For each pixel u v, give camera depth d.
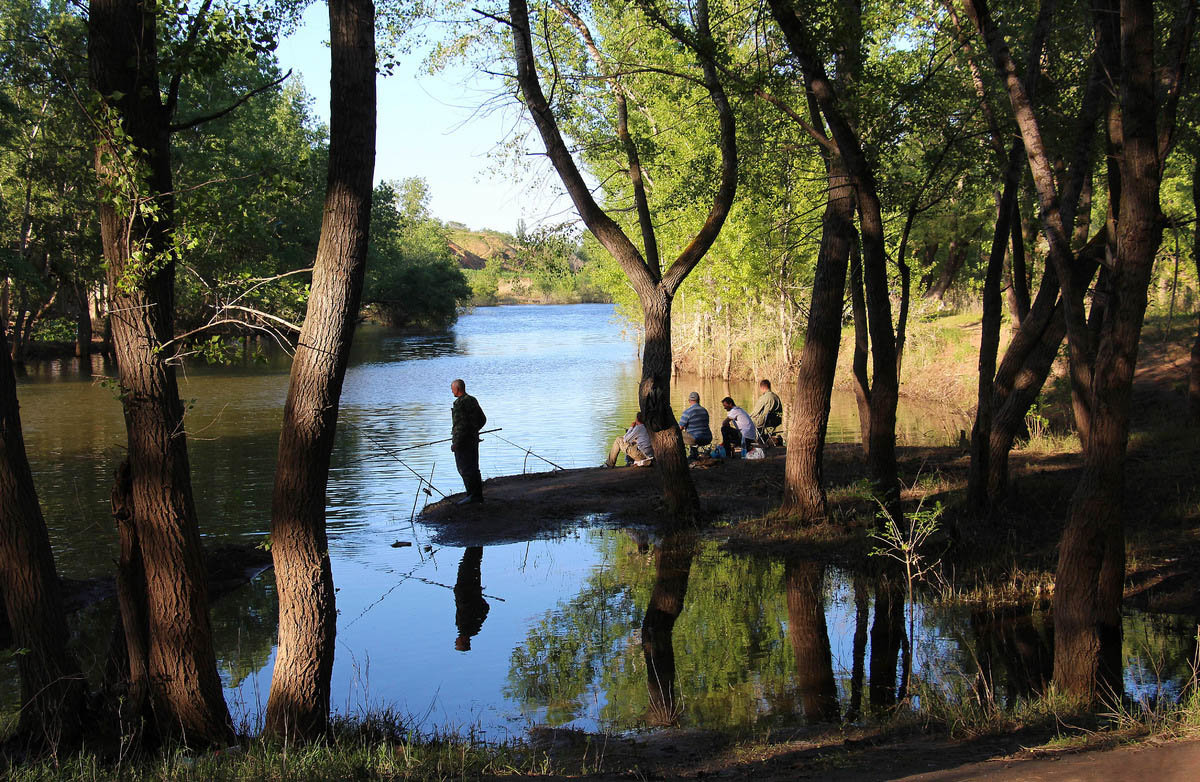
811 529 13.26
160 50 7.71
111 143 6.13
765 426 21.19
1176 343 25.80
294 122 59.25
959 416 26.55
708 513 14.84
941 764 5.33
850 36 11.08
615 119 15.75
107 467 19.67
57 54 7.02
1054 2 11.52
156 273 6.41
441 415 28.84
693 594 10.88
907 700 7.28
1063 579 7.07
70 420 27.03
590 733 7.05
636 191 14.43
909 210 13.02
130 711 6.74
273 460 20.62
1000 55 8.11
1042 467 15.64
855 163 11.73
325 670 6.70
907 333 33.34
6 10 31.06
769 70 12.46
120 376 6.62
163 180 6.77
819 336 13.35
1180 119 12.18
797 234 30.00
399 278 83.12
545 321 100.94
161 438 6.63
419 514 15.92
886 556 11.63
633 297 45.59
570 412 28.94
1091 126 10.94
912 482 15.67
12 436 6.47
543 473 18.69
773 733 6.78
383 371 44.22
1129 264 6.86
